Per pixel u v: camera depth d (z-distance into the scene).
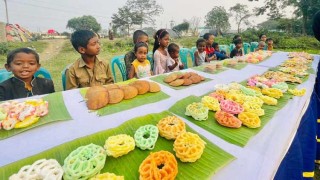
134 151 0.90
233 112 1.28
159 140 0.99
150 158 0.80
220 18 40.31
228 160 0.87
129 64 3.03
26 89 1.84
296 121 1.30
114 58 3.36
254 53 4.20
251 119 1.17
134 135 0.97
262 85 1.85
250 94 1.62
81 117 1.20
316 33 2.09
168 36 3.25
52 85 2.08
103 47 16.92
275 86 1.83
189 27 44.34
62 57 11.09
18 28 23.98
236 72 2.56
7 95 1.77
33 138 0.99
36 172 0.69
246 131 1.11
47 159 0.81
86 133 1.04
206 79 2.13
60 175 0.70
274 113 1.36
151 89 1.62
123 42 19.34
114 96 1.39
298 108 1.48
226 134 1.07
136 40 3.26
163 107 1.40
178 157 0.85
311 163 1.62
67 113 1.23
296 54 4.21
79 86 2.27
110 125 1.13
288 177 1.23
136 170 0.80
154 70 3.24
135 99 1.48
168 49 3.30
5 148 0.92
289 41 16.39
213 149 0.94
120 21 44.84
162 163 0.79
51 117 1.17
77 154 0.78
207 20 42.06
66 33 43.62
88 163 0.74
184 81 1.88
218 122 1.18
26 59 1.73
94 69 2.32
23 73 1.75
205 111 1.23
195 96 1.55
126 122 1.10
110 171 0.78
